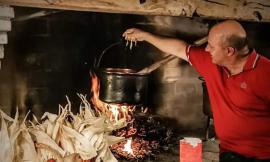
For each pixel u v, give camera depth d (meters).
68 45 2.78
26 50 2.64
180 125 3.31
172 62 3.15
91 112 1.75
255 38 3.35
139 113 2.99
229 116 1.84
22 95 2.69
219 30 1.69
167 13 2.27
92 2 1.98
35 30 2.64
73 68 2.82
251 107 1.77
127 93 2.27
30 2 1.81
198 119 3.36
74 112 2.87
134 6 2.12
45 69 2.73
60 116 1.68
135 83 2.26
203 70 1.91
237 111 1.80
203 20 3.13
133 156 2.61
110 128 1.75
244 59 1.74
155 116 3.14
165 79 3.16
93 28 2.84
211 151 2.89
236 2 2.52
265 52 3.40
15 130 1.59
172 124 3.27
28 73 2.68
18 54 2.62
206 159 2.72
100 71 2.31
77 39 2.80
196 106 3.32
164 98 3.20
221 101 1.85
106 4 2.04
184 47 2.00
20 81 2.66
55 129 1.65
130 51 2.99
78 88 2.86
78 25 2.78
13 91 2.66
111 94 2.28
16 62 2.62
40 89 2.74
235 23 1.71
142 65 3.04
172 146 2.94
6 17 1.85
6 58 2.59
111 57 2.96
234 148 1.93
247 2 2.57
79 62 2.83
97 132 1.68
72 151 1.64
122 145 2.64
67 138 1.64
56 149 1.62
